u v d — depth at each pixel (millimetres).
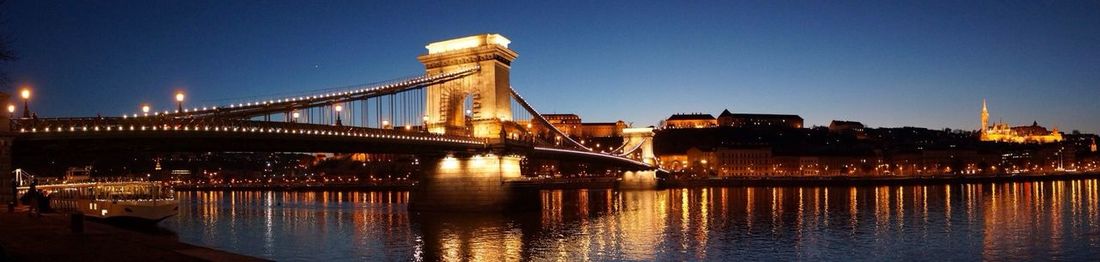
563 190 178750
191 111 56094
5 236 31375
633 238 64438
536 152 99062
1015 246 58906
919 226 74188
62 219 38688
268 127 59062
